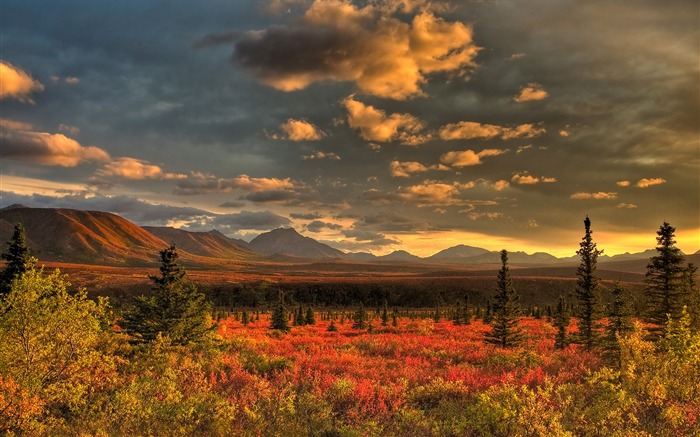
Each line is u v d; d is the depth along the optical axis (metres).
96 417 10.52
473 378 16.69
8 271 25.19
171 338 20.73
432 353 25.89
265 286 180.75
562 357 24.36
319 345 30.77
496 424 9.54
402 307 158.00
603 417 9.09
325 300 170.00
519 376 17.91
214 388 14.41
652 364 10.21
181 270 23.06
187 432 9.87
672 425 8.77
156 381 12.22
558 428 8.62
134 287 174.25
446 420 11.07
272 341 32.81
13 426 9.52
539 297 172.50
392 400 13.48
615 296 23.98
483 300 164.12
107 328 21.67
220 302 155.12
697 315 23.30
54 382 11.35
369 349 28.91
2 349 10.94
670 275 26.77
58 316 11.80
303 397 12.55
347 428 10.35
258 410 11.29
